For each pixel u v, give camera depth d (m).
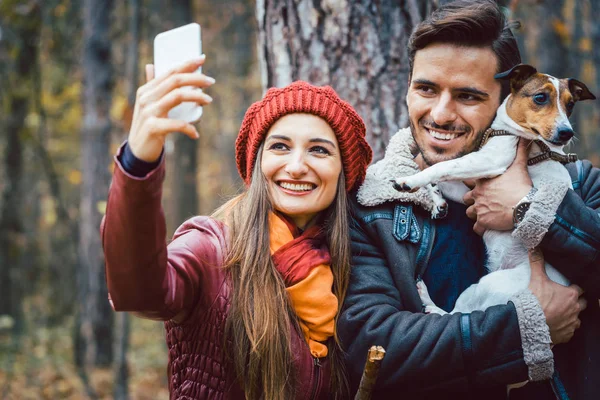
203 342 2.00
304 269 2.04
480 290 2.11
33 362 8.81
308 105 2.07
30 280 13.41
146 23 9.50
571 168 2.26
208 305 2.00
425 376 1.95
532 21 8.15
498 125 2.15
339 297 2.10
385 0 2.90
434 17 2.11
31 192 15.52
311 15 2.92
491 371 1.93
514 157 2.14
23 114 10.70
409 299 2.08
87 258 7.89
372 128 2.89
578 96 2.17
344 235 2.12
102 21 7.76
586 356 2.12
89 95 7.74
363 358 1.99
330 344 2.05
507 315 1.95
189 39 1.73
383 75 2.90
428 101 2.12
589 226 2.01
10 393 7.63
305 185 2.07
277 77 2.98
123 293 1.72
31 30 8.88
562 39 7.45
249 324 1.98
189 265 1.94
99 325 7.98
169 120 1.62
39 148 9.10
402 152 2.25
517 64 2.17
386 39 2.91
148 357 9.61
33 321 12.48
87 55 7.73
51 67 9.88
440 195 2.20
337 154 2.11
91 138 7.73
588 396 2.10
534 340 1.93
